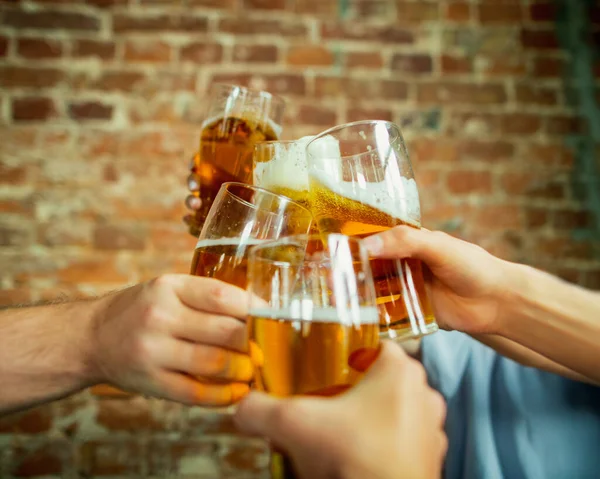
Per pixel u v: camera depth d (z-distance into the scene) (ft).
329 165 1.86
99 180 4.48
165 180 4.51
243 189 1.90
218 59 4.64
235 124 2.52
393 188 1.88
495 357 2.61
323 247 1.91
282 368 1.37
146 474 4.20
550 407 2.33
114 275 4.41
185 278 1.69
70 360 1.87
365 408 1.14
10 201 4.40
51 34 4.59
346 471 1.08
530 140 4.70
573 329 1.99
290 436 1.13
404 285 1.81
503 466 2.26
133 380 1.73
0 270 4.33
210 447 4.25
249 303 1.46
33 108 4.50
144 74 4.60
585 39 4.81
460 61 4.77
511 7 4.84
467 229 4.59
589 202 4.65
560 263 4.58
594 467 2.15
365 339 1.38
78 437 4.20
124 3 4.66
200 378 1.71
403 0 4.80
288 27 4.71
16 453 4.15
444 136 4.68
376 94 4.68
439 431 1.17
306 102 4.63
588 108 4.74
